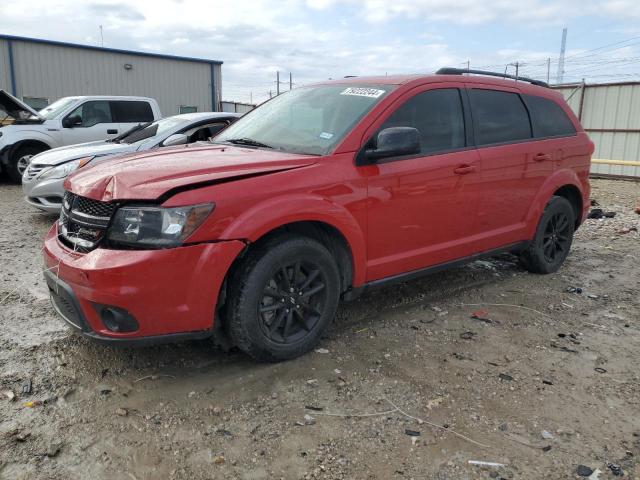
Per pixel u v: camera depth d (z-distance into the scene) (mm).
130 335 2930
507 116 4785
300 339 3486
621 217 8766
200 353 3572
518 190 4805
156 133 7730
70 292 3012
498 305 4574
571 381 3307
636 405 3053
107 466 2482
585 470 2490
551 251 5441
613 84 15477
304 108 4227
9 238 6535
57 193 7004
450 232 4281
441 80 4277
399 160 3848
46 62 19969
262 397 3057
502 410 2971
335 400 3041
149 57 22391
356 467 2496
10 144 10828
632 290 5039
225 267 3025
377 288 3938
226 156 3541
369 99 3943
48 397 3027
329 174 3463
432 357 3584
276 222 3170
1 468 2449
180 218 2895
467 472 2473
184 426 2783
